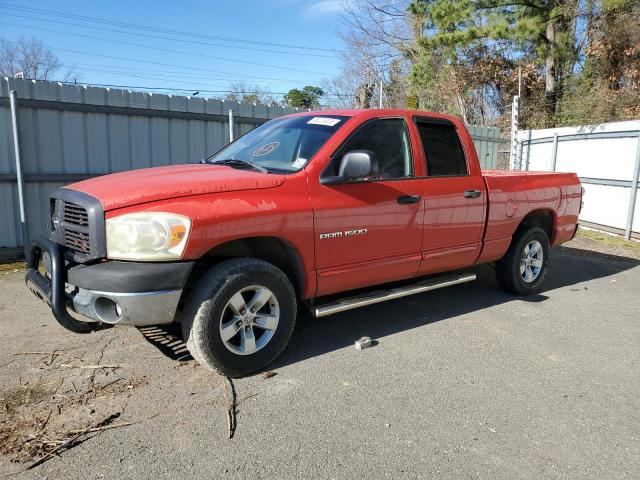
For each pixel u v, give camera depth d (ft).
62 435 10.05
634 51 62.80
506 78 78.18
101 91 25.50
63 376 12.51
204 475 8.98
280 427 10.51
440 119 16.72
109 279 10.96
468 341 15.34
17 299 18.52
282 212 12.51
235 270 11.99
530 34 59.82
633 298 20.42
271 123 16.90
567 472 9.32
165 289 11.16
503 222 18.28
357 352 14.35
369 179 14.29
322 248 13.47
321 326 16.35
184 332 12.16
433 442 10.14
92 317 11.35
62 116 24.68
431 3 70.79
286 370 13.10
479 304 19.02
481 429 10.65
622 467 9.52
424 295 19.99
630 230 33.27
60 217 12.59
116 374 12.65
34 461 9.23
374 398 11.78
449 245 16.70
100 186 12.11
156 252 11.05
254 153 15.24
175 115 28.02
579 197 21.85
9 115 23.41
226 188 11.96
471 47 76.64
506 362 13.94
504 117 74.49
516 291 19.89
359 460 9.51
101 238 11.16
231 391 11.91
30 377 12.44
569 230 21.62
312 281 13.53
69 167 25.23
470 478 9.09
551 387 12.59
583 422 11.03
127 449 9.65
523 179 19.16
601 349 15.07
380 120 15.05
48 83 23.99
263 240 12.82
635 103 60.13
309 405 11.40
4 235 24.08
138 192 11.34
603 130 36.04
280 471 9.14
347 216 13.78
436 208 15.94
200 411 11.02
